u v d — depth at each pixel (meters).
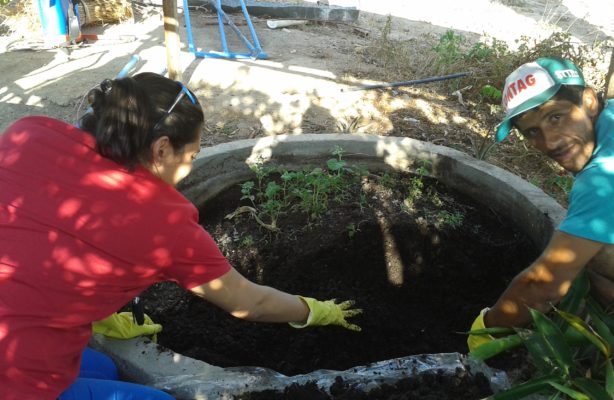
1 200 1.40
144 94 1.33
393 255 2.74
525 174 3.33
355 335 2.43
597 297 1.94
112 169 1.38
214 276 1.57
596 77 4.46
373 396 1.77
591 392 1.58
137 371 1.82
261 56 4.98
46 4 4.99
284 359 2.31
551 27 7.04
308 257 2.66
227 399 1.71
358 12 6.39
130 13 6.02
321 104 4.05
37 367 1.39
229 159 2.95
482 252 2.70
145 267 1.46
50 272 1.37
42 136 1.42
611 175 1.55
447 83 4.57
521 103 1.59
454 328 2.54
